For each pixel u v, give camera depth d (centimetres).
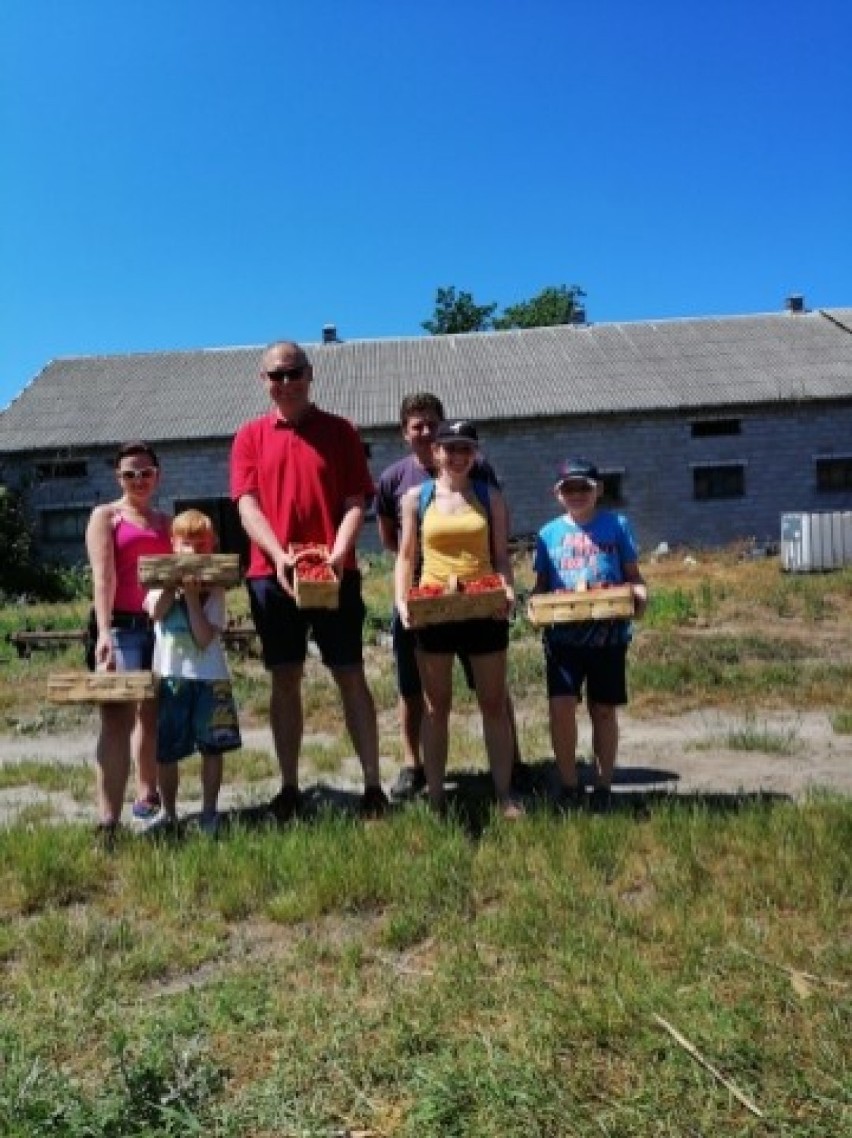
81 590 2703
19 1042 300
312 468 537
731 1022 292
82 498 2930
